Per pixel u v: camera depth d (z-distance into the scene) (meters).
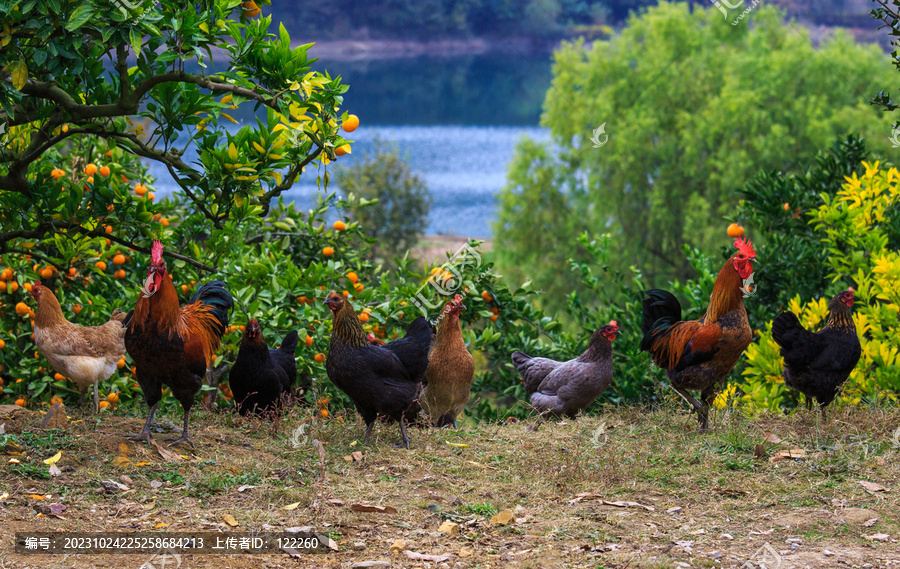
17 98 4.89
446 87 54.25
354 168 29.20
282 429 6.34
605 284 29.16
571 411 7.86
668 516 4.68
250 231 9.83
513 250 31.83
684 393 6.48
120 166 8.64
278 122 5.63
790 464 5.49
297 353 8.05
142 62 5.21
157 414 7.09
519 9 42.31
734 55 30.09
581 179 31.95
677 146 29.78
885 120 26.48
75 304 7.78
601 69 31.97
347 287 8.38
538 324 9.84
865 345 7.47
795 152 28.17
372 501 4.85
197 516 4.42
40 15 4.59
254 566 3.87
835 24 31.09
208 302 5.98
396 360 5.99
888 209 9.36
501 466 5.66
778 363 7.74
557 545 4.23
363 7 46.00
